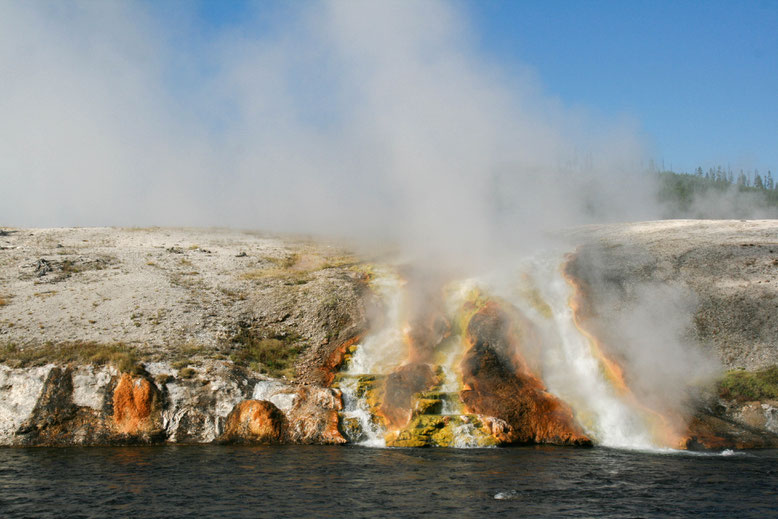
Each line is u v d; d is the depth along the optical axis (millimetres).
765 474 20312
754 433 27828
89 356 27391
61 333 30297
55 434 24953
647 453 24234
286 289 39156
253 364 30516
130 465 20953
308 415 26688
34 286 36906
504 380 29141
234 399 27016
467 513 15680
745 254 43812
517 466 21172
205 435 25859
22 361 26734
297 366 31250
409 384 28625
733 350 33469
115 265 42562
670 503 16672
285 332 34312
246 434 25875
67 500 16688
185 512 15703
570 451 24500
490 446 25297
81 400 25781
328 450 24188
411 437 25531
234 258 47562
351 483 18625
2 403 25297
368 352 32688
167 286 38125
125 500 16703
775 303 36531
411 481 18906
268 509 15984
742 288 38375
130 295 36000
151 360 28094
